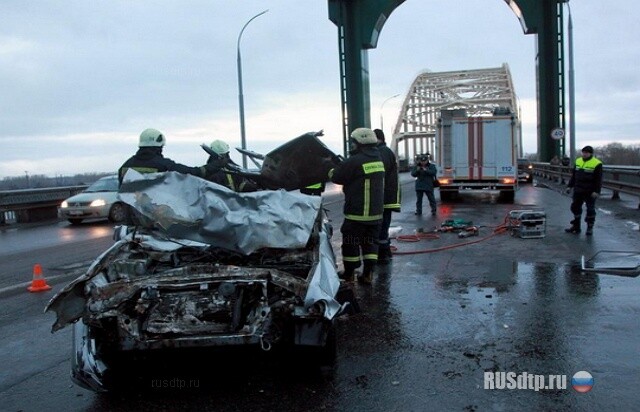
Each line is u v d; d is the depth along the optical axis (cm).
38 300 715
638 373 408
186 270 392
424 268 795
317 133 546
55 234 1545
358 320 557
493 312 565
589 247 912
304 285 385
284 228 424
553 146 3525
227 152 589
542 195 2188
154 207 431
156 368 450
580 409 358
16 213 1967
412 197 2303
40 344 534
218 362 457
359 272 767
